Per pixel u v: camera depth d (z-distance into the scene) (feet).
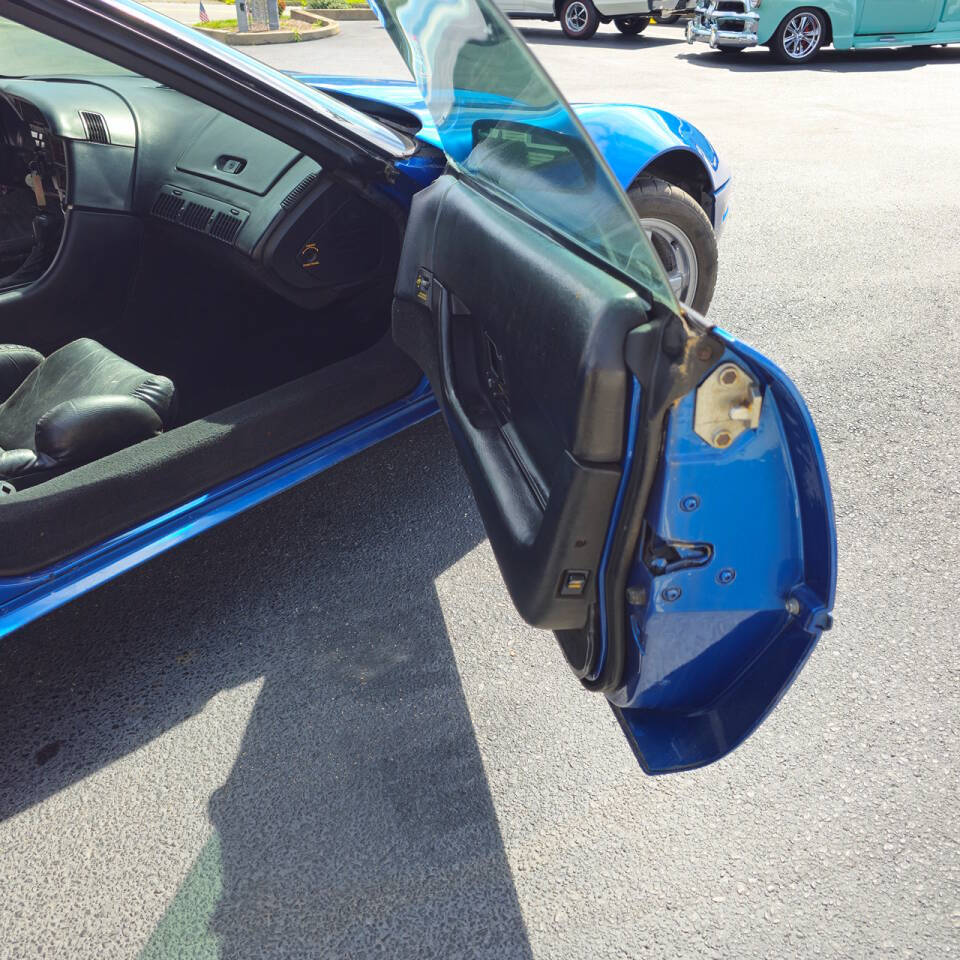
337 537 8.54
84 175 9.36
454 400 6.32
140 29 5.81
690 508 4.12
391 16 6.23
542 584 4.54
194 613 7.70
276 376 9.66
